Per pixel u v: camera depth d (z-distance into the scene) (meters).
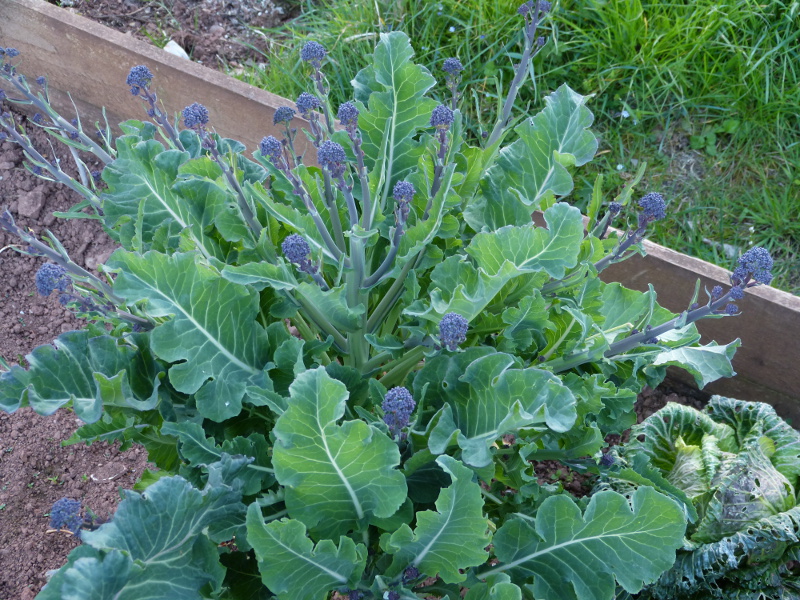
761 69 1.60
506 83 1.64
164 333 0.80
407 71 1.01
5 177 1.64
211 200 0.96
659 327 0.91
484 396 0.80
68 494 1.28
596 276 0.93
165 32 1.79
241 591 0.85
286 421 0.70
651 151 1.60
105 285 0.92
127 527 0.69
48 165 1.04
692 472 1.16
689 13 1.66
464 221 1.05
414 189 0.92
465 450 0.77
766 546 1.05
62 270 0.82
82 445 1.34
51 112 1.07
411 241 0.93
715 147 1.59
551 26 1.65
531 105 1.62
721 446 1.21
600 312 1.03
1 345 1.47
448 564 0.79
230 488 0.76
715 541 1.09
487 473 0.81
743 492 1.09
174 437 0.91
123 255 0.79
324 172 0.91
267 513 0.85
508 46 1.63
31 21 1.56
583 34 1.65
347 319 0.92
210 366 0.83
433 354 0.85
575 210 0.80
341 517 0.82
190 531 0.75
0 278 1.56
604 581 0.80
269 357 0.89
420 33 1.69
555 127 1.01
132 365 0.86
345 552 0.75
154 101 0.97
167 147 1.32
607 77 1.64
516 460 0.85
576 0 1.69
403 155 1.05
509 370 0.78
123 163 0.95
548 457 0.91
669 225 1.50
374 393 0.86
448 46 1.65
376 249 1.03
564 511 0.79
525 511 0.91
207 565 0.76
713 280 1.25
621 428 1.02
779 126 1.57
